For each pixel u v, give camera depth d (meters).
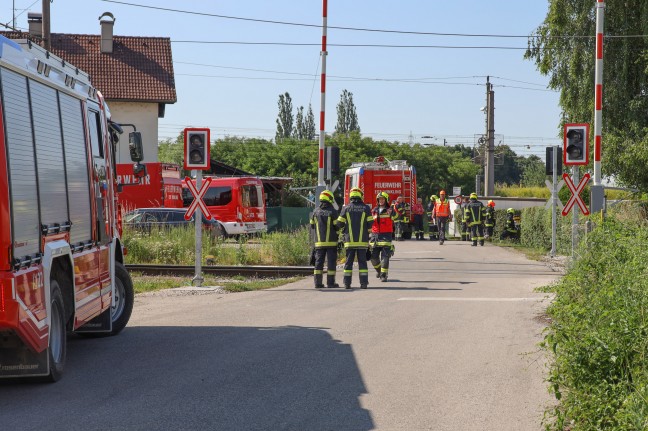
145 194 37.03
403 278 19.52
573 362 6.52
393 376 8.37
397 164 40.09
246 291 16.92
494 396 7.52
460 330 11.30
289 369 8.71
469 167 89.44
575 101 34.94
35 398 7.51
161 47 50.88
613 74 33.91
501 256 27.33
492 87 56.41
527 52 36.03
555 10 35.06
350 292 16.38
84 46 49.69
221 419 6.71
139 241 23.86
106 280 10.44
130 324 12.23
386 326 11.69
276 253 24.48
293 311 13.41
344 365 8.91
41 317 7.57
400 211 38.59
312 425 6.55
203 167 17.62
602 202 19.69
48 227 7.92
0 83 6.94
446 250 30.73
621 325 6.54
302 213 47.31
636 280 7.76
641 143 30.02
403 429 6.45
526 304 14.17
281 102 111.38
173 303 14.84
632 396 5.50
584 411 5.98
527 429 6.45
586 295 9.09
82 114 9.62
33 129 7.72
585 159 19.80
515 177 126.94
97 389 7.86
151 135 48.22
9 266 6.91
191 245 24.61
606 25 33.78
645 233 11.36
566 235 26.84
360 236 17.06
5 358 7.72
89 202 9.60
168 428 6.44
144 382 8.13
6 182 6.92
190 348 10.04
